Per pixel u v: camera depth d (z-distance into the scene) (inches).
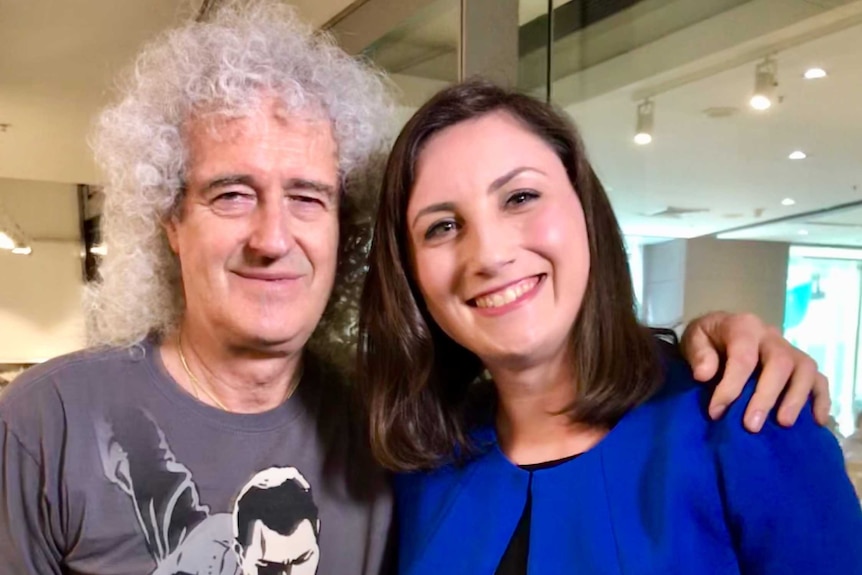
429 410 45.2
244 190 42.2
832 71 88.4
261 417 44.9
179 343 45.8
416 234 41.3
